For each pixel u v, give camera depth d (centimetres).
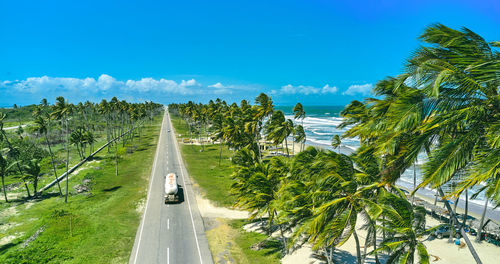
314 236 1345
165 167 5934
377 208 1322
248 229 3036
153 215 3378
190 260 2384
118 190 4391
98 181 4925
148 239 2755
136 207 3644
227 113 8175
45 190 4531
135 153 7694
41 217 3322
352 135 1498
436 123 795
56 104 4509
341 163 1512
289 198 2012
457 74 783
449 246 2762
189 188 4497
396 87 919
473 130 806
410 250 1291
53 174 5512
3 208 3703
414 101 809
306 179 2078
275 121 4400
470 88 780
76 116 14438
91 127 13450
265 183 2516
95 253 2466
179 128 14625
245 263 2344
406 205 1429
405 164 875
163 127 15150
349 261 2394
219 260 2391
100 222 3134
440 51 864
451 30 841
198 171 5650
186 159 6844
